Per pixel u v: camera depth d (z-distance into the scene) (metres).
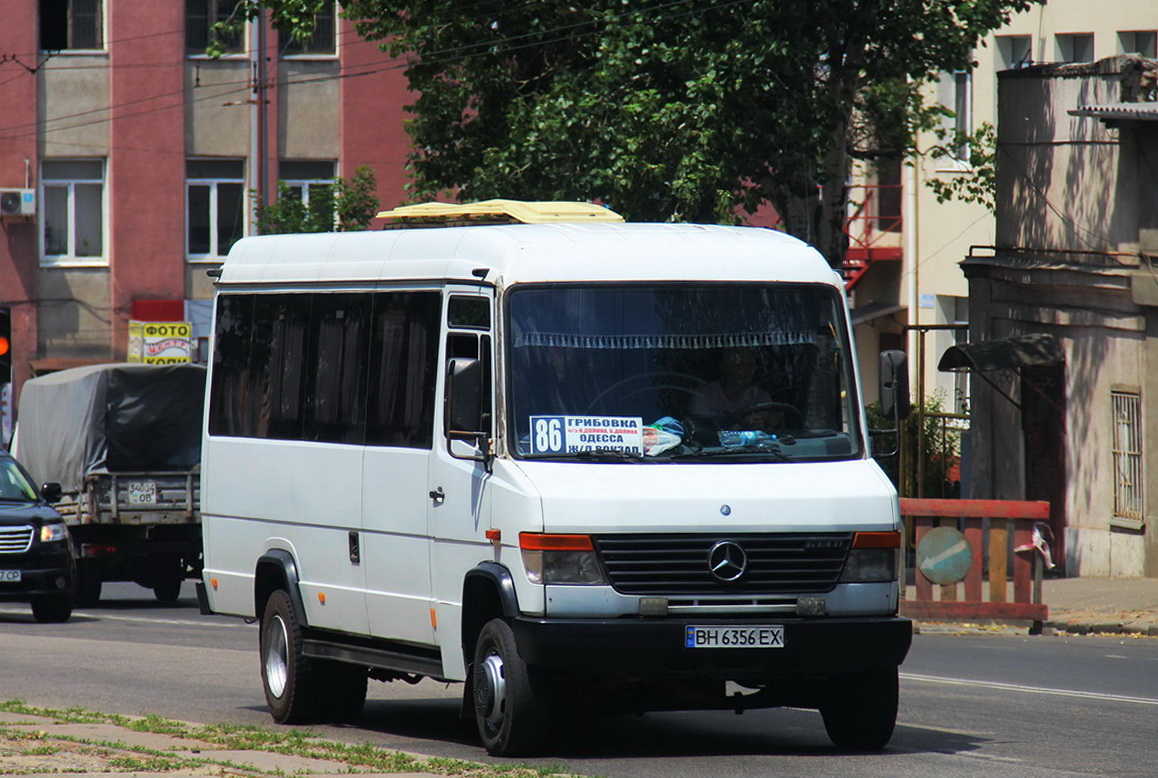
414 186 77.06
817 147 65.06
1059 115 64.69
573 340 25.92
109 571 65.62
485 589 25.75
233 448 32.97
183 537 65.62
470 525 25.94
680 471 25.27
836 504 25.19
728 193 62.78
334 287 30.41
